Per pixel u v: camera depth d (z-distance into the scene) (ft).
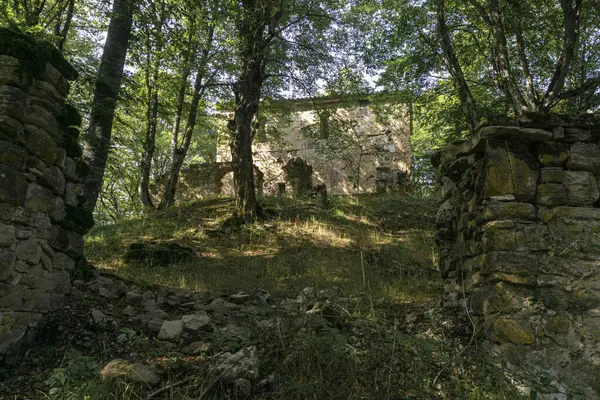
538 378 12.30
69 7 36.81
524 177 14.56
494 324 13.69
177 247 33.24
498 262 13.99
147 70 45.62
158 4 27.35
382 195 61.11
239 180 44.78
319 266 29.66
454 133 46.60
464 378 12.54
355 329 14.73
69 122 16.97
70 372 11.28
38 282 15.01
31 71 14.17
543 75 40.88
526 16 35.12
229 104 59.62
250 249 36.58
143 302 19.35
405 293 22.27
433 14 39.55
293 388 11.31
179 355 14.01
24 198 14.11
